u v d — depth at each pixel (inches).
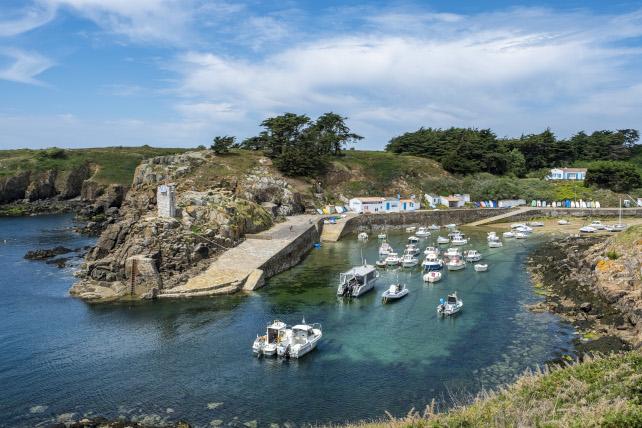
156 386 1695.4
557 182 7066.9
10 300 2669.8
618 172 6845.5
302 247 3919.8
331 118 7347.4
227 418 1486.2
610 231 4909.0
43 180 7662.4
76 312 2468.0
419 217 5605.3
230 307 2534.5
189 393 1644.9
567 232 4997.5
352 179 6505.9
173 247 2979.8
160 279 2775.6
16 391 1663.4
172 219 3206.2
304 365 1856.5
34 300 2667.3
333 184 6333.7
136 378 1755.7
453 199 6200.8
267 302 2628.0
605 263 2659.9
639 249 2610.7
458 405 1477.6
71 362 1888.5
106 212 6102.4
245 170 5684.1
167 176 5442.9
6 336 2150.6
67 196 7775.6
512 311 2460.6
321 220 4995.1
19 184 7455.7
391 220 5472.4
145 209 4889.3
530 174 7687.0
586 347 1886.1
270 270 3211.1
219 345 2046.0
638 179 6909.5
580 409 810.8
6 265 3533.5
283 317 2386.8
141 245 2928.2
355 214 5497.1
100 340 2103.8
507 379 1700.3
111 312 2463.1
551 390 971.9
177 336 2142.0
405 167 6840.6
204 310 2484.0
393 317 2395.4
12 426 1444.4
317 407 1547.7
